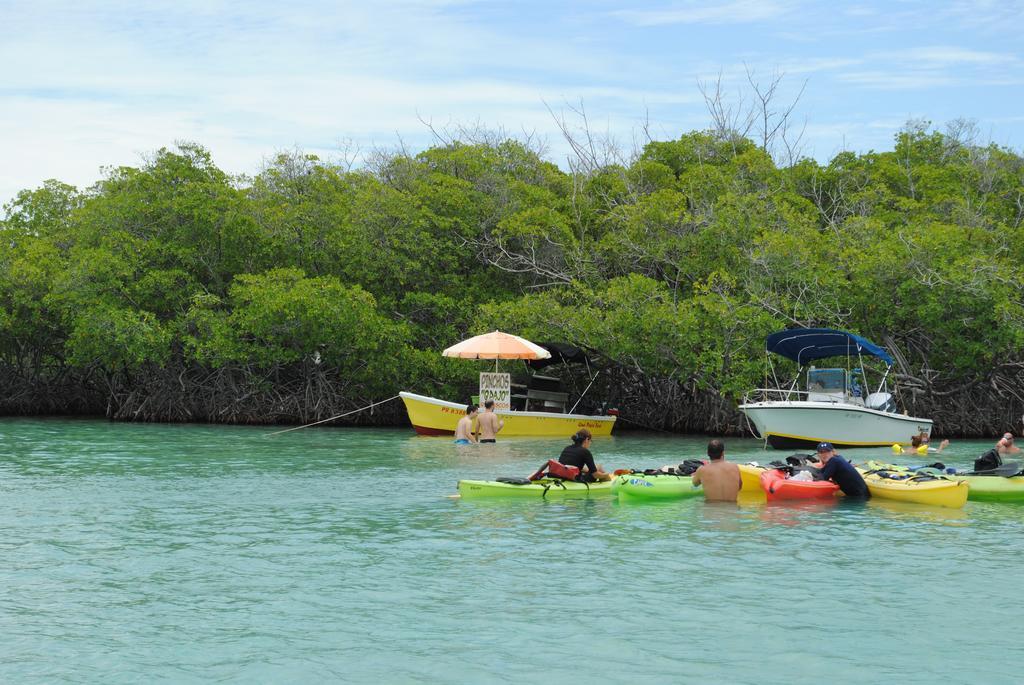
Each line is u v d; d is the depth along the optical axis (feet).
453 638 32.37
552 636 32.60
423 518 54.08
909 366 124.36
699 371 116.57
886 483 61.72
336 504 59.00
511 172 156.46
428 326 139.64
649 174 154.20
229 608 35.83
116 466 78.95
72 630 33.22
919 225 121.29
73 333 130.62
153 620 34.40
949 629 33.50
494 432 103.55
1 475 72.64
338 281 128.26
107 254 128.88
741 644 31.83
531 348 110.83
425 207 139.13
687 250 129.90
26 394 153.58
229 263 139.54
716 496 60.23
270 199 143.02
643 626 33.68
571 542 47.55
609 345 117.80
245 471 75.72
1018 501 61.11
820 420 96.07
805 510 57.31
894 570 41.75
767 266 118.52
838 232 126.62
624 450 97.76
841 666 29.86
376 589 38.45
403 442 103.40
